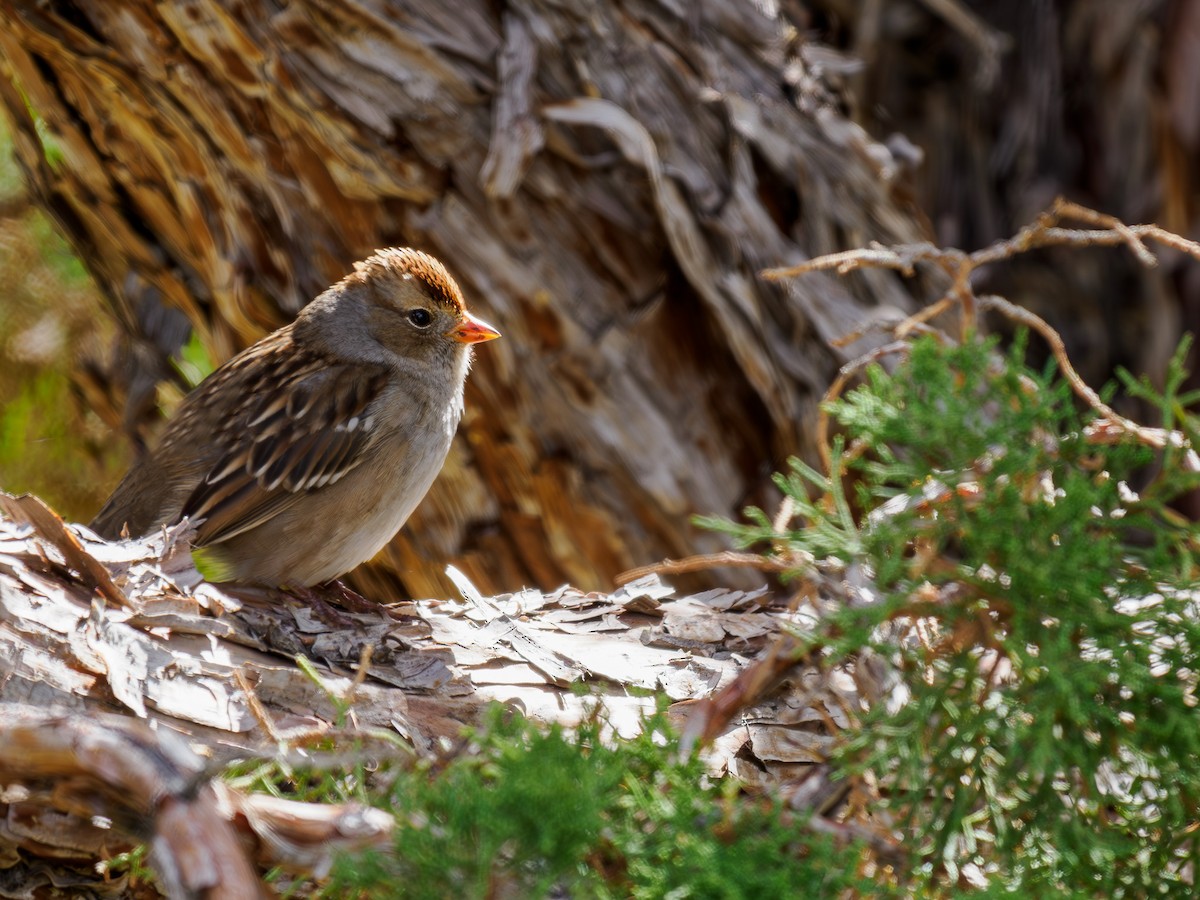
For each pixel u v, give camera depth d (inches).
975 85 483.2
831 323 364.8
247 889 142.6
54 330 427.8
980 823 192.4
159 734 153.8
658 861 157.2
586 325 354.0
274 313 370.3
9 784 165.3
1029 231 217.5
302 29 329.7
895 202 386.9
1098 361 487.5
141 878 185.6
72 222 397.4
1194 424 174.6
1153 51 478.6
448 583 377.7
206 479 298.5
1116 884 171.3
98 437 440.1
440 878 143.5
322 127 337.1
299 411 302.4
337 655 223.8
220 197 360.8
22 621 195.9
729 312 355.6
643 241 355.6
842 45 469.1
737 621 248.5
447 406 320.8
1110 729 164.9
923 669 174.6
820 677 194.9
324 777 188.1
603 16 349.1
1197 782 163.0
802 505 175.3
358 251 356.8
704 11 368.5
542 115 342.6
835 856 156.8
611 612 250.8
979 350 173.0
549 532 367.6
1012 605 163.5
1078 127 491.5
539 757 150.4
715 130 360.2
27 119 379.6
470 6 340.2
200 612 217.8
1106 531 173.0
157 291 420.5
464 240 348.8
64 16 334.0
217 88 339.6
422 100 336.5
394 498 311.0
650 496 361.4
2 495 206.5
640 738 165.5
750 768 209.9
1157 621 162.7
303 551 301.7
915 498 175.8
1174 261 482.9
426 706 215.9
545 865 146.2
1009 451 165.5
